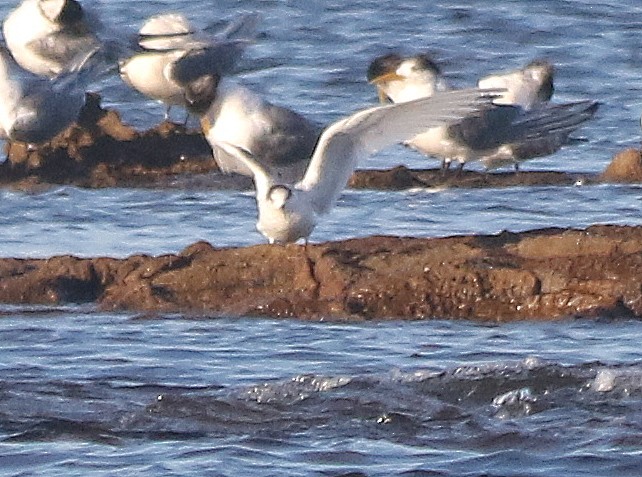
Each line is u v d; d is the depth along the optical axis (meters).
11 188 20.59
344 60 27.00
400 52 27.67
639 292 15.59
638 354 14.41
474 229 18.62
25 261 16.69
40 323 15.59
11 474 11.73
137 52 21.34
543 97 21.34
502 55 27.92
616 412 12.65
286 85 25.78
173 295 16.19
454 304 15.80
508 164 21.38
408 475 11.58
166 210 19.62
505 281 15.80
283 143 19.64
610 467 11.67
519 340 14.95
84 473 11.69
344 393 13.10
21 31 22.62
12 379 13.84
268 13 29.69
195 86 19.77
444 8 29.94
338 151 16.02
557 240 16.16
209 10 29.94
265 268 16.25
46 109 20.41
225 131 19.59
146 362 14.37
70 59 22.38
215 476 11.59
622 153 20.92
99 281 16.45
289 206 15.97
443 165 20.83
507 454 11.93
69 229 18.88
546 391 13.07
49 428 12.54
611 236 16.25
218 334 15.22
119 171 21.17
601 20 29.47
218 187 20.73
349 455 11.97
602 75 26.69
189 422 12.64
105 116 21.62
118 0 30.45
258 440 12.29
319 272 16.16
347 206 19.52
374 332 15.26
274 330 15.34
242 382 13.73
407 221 18.98
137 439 12.36
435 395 13.08
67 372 14.09
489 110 20.42
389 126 15.80
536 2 30.33
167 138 21.55
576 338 14.95
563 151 22.45
